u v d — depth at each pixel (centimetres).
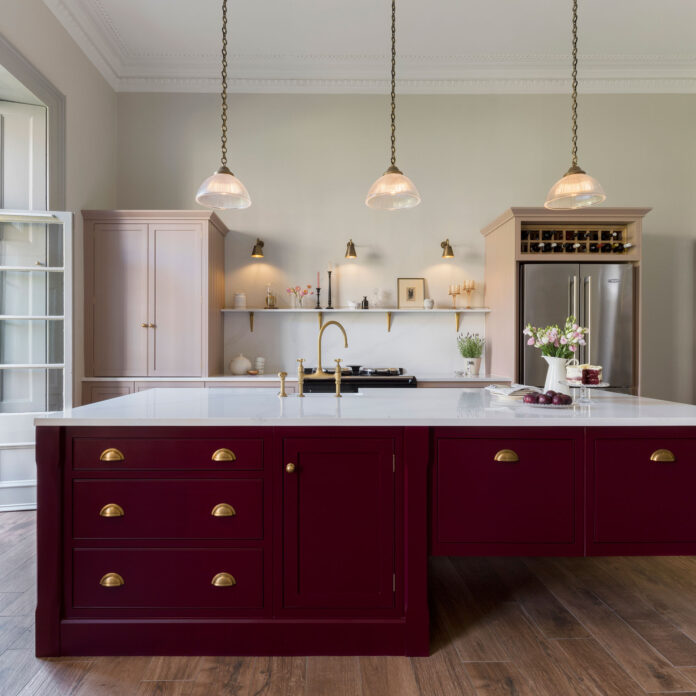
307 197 484
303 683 166
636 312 428
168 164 478
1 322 346
